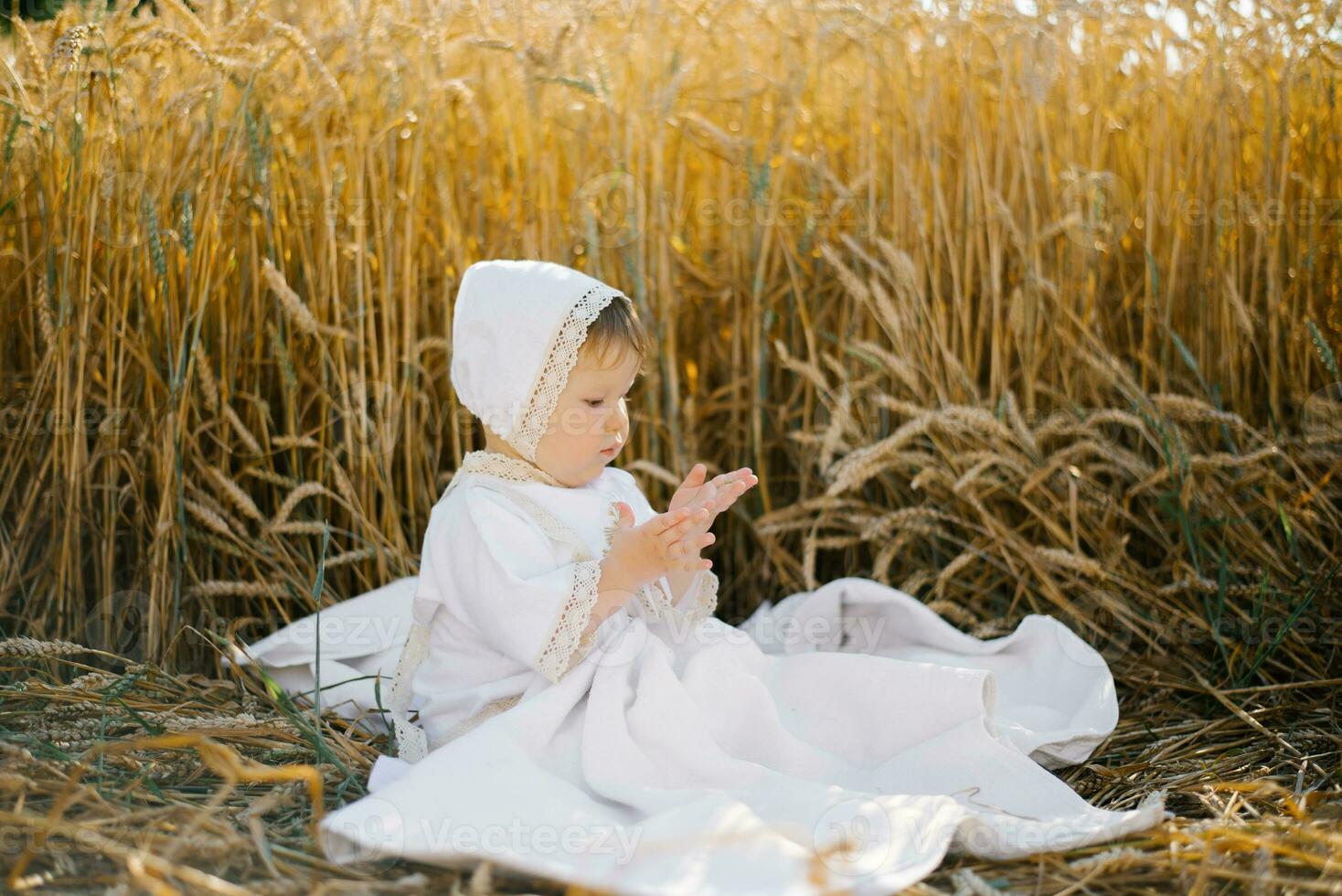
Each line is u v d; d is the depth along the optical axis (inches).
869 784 75.6
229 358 110.6
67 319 101.3
